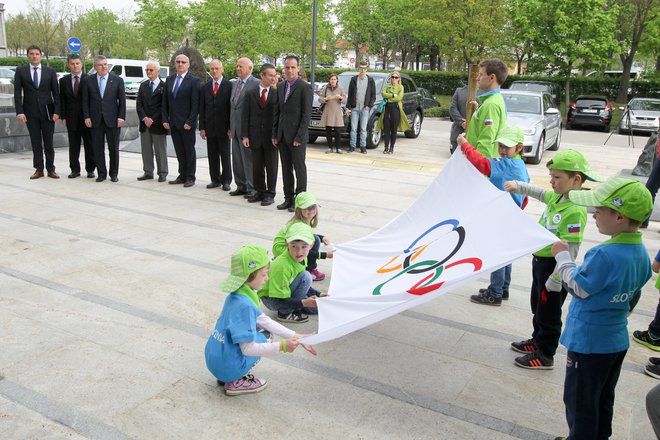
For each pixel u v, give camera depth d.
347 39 42.94
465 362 3.94
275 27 34.09
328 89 12.61
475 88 4.81
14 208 7.53
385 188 9.39
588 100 23.06
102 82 9.02
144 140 9.45
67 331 4.20
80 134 9.52
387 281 3.78
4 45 45.88
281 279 4.34
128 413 3.23
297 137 7.50
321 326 3.36
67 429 3.08
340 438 3.07
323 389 3.55
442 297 5.09
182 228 6.87
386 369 3.82
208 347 3.40
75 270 5.41
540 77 30.14
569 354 2.80
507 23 27.53
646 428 3.25
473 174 3.99
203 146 12.75
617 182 2.56
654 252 6.42
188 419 3.20
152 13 39.50
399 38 40.75
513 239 3.35
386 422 3.22
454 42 27.44
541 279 3.72
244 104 7.84
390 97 12.89
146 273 5.39
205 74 13.39
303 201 4.86
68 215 7.30
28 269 5.40
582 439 2.73
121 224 6.97
